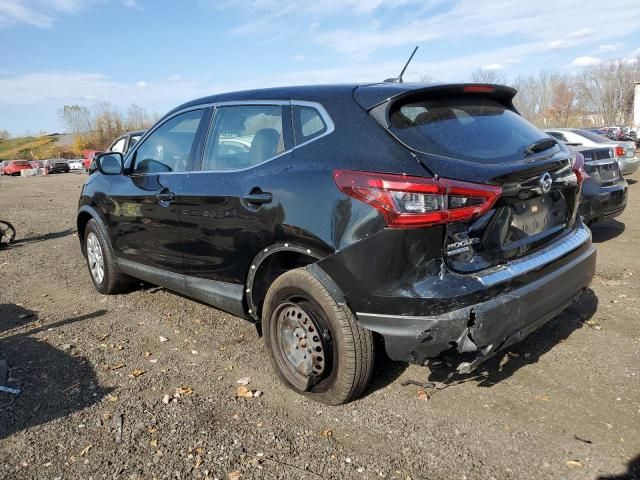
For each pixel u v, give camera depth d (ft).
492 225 9.41
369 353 10.00
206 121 13.53
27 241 30.32
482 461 8.87
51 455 9.41
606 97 204.54
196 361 12.99
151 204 14.39
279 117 11.52
